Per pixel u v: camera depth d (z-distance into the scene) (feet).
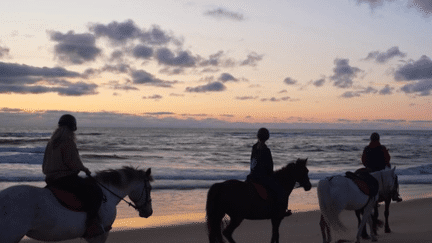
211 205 19.79
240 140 270.67
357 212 27.84
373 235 26.58
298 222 35.01
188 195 51.37
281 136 366.63
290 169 22.34
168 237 29.40
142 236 29.58
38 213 14.61
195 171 78.89
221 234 19.89
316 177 73.46
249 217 20.74
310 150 174.19
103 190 17.88
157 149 169.27
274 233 21.67
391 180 28.04
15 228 13.79
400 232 30.22
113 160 107.65
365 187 25.16
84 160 104.01
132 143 210.38
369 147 29.81
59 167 15.88
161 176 69.15
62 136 15.96
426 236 27.96
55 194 15.55
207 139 281.95
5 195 14.16
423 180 69.51
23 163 87.81
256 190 20.65
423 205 43.75
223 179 69.36
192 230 31.73
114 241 28.12
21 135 264.93
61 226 15.34
